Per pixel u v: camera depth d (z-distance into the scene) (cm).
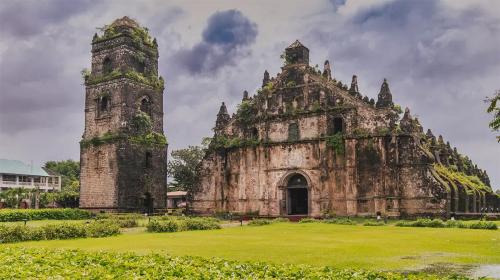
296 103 5484
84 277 1378
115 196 5797
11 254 1895
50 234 2931
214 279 1374
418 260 1916
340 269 1573
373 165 4900
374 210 4812
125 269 1541
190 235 3203
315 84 5412
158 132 6475
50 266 1586
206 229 3862
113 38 6284
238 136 5803
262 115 5641
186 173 9469
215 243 2584
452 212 4778
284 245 2466
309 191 5209
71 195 7881
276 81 5675
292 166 5369
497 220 5062
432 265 1794
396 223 4275
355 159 4975
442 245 2461
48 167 14250
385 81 5053
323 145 5169
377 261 1881
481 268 1731
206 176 5906
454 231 3472
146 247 2373
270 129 5594
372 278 1406
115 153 5897
